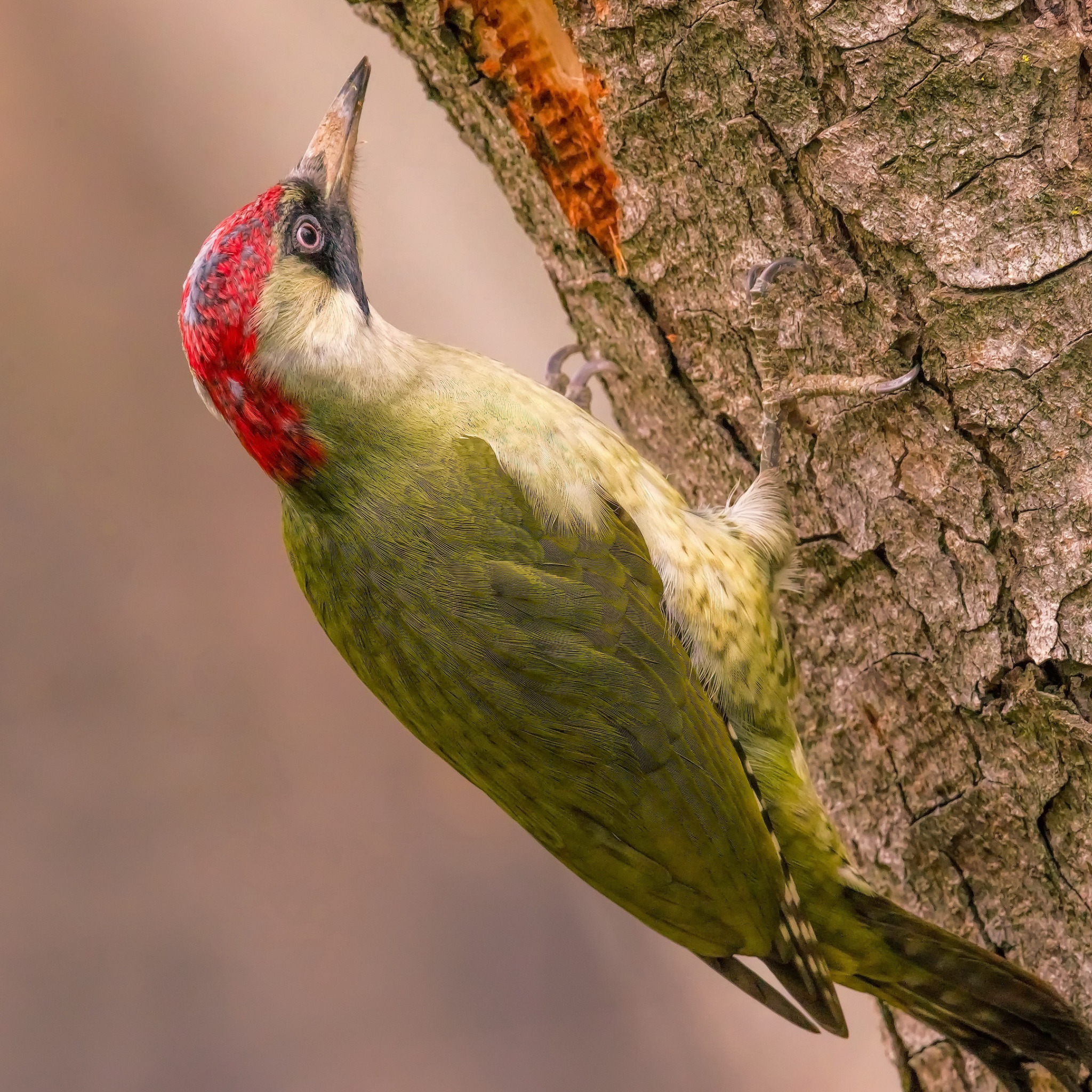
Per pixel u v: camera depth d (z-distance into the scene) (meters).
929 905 6.55
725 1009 11.84
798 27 5.75
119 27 12.05
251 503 13.23
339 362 6.17
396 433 6.17
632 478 6.44
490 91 6.78
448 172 10.81
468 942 12.29
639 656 6.00
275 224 6.19
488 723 6.03
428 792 12.93
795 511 6.66
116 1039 11.60
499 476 6.08
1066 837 5.86
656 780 5.97
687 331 6.82
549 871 12.73
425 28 6.70
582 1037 11.81
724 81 5.99
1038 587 5.68
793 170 5.98
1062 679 5.71
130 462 12.87
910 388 5.91
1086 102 5.34
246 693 12.79
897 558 6.23
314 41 11.48
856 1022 11.05
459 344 10.88
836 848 6.43
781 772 6.50
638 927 12.49
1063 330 5.46
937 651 6.16
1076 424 5.50
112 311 12.62
